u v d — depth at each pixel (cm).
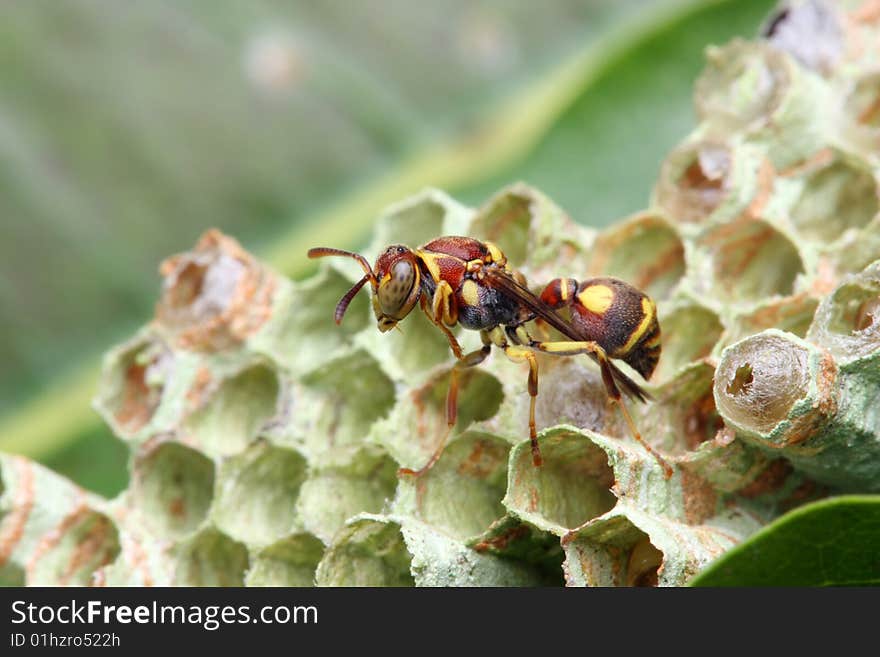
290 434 12
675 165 12
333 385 12
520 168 13
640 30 13
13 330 13
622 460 11
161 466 12
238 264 12
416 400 11
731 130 12
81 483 13
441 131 14
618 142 13
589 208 13
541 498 11
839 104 12
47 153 13
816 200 12
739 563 10
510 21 14
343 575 11
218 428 12
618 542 11
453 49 14
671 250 12
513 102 14
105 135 13
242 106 13
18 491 12
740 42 12
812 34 12
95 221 13
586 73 13
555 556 11
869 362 11
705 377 11
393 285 11
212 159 13
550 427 11
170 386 12
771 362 11
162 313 12
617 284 11
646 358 11
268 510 12
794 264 11
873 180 12
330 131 13
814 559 10
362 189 13
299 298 12
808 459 11
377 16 14
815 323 11
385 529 11
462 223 12
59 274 13
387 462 11
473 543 11
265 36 14
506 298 12
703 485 11
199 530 12
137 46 13
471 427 11
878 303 11
